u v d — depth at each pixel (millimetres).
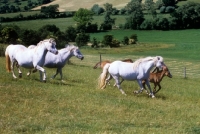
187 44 107062
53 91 20609
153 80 24422
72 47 26406
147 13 156250
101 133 13805
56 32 108250
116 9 171750
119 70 22750
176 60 70312
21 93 19344
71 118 15875
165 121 16641
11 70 24344
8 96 18516
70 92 20891
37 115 15938
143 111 18234
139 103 19969
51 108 17234
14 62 24094
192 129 15344
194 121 17062
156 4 164375
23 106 17078
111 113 17344
